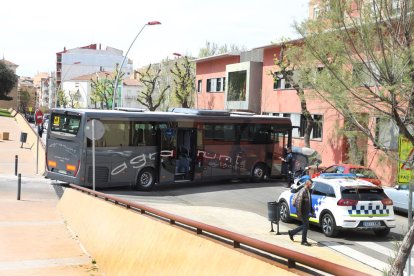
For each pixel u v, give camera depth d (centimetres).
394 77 780
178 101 5544
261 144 2653
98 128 1808
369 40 814
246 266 668
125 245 1103
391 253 1307
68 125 2189
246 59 4253
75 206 1669
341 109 852
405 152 837
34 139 4247
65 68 14900
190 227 917
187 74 5650
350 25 836
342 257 1258
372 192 1498
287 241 1415
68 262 1241
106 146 2177
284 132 2722
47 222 1670
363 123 841
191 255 806
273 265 626
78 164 2133
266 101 3816
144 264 968
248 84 3919
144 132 2286
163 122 2325
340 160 2891
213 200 2145
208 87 4916
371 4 824
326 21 879
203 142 2448
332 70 851
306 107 2559
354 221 1461
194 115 2423
